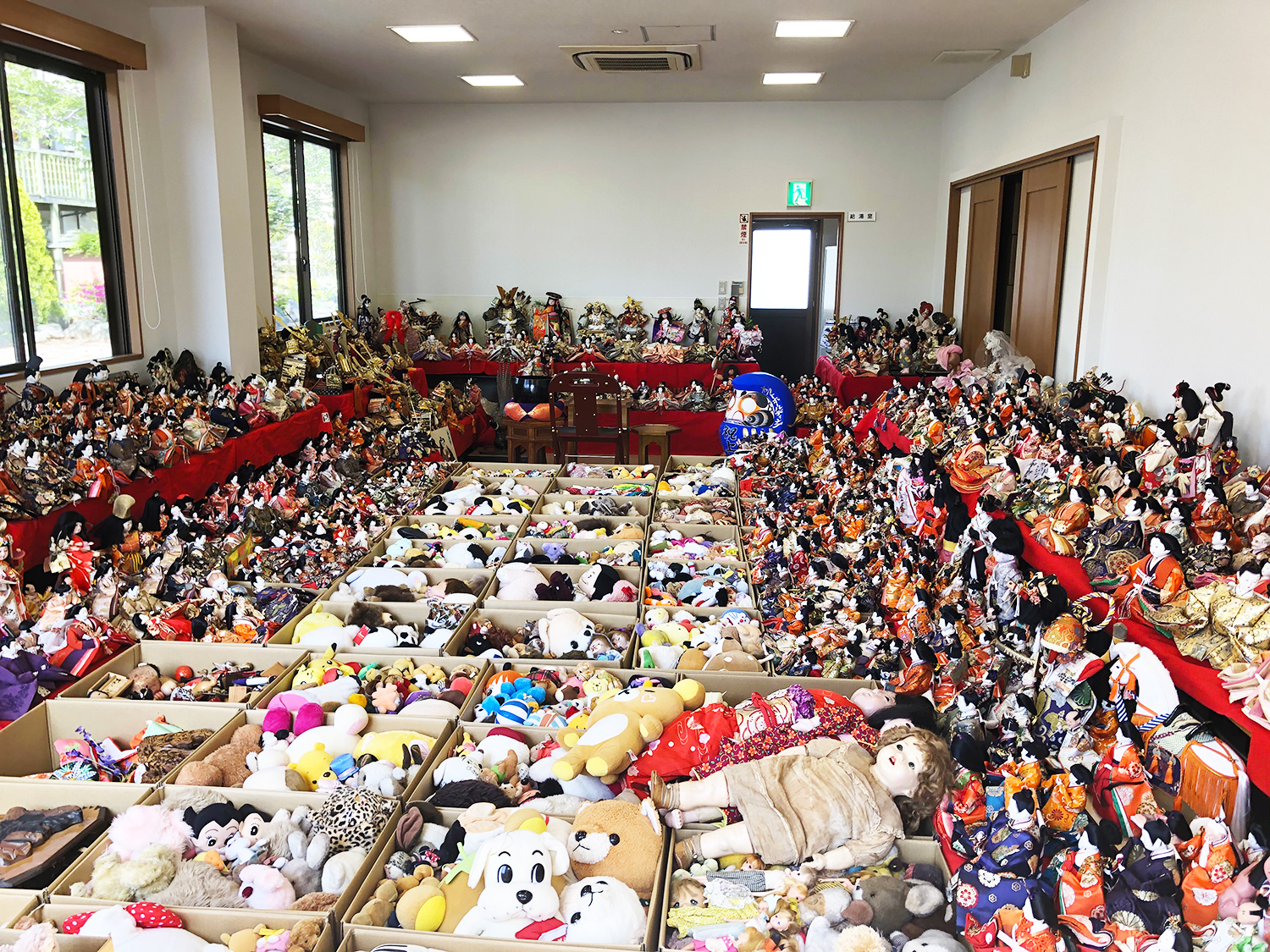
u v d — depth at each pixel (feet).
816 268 35.01
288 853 8.31
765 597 13.48
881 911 7.38
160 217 21.61
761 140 34.06
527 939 7.12
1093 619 10.26
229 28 22.02
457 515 17.71
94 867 8.11
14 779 9.23
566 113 34.50
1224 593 9.00
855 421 23.94
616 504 18.38
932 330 29.63
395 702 10.89
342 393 25.71
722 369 32.09
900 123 33.45
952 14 20.81
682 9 20.26
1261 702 8.02
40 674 11.34
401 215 35.65
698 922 7.36
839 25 21.76
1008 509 13.52
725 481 19.71
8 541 12.04
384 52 25.17
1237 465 12.76
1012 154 25.07
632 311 34.68
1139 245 17.70
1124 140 18.29
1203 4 15.23
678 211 34.88
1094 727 8.68
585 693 10.89
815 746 8.98
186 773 9.43
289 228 29.25
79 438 15.25
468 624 13.10
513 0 19.54
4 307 17.48
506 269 35.81
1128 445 14.42
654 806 8.43
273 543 15.11
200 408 19.11
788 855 7.98
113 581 12.48
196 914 7.42
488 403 32.63
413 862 8.18
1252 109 13.89
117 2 19.69
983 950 7.00
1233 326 14.47
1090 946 6.66
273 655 12.19
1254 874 6.74
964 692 9.09
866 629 11.43
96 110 19.81
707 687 11.04
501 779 9.37
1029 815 7.32
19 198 17.72
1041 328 22.85
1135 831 7.59
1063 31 21.26
